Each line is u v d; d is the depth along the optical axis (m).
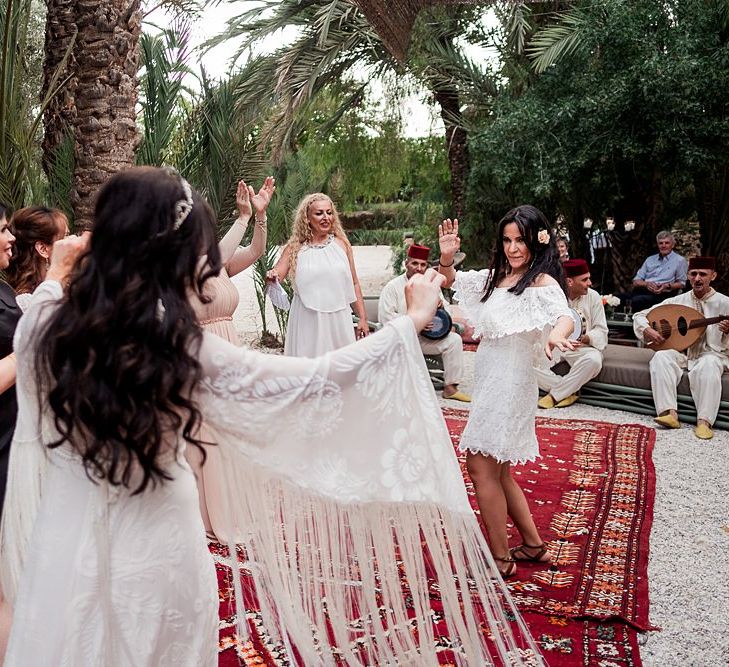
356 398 1.88
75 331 1.60
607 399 7.43
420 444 1.97
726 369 6.62
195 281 1.72
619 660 3.02
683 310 6.75
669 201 12.42
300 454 1.85
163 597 1.74
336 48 12.34
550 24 11.46
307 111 14.33
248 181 7.29
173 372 1.61
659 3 9.65
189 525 1.80
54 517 1.74
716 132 9.56
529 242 3.67
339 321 6.01
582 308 7.41
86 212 5.75
